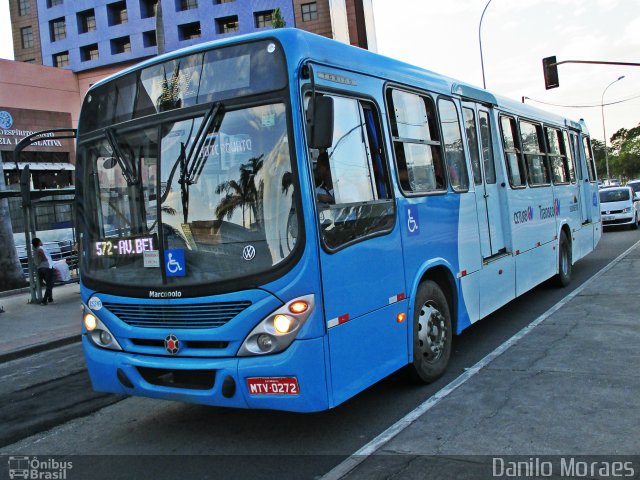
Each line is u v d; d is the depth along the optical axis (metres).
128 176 4.49
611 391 4.72
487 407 4.64
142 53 57.59
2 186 16.69
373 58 5.02
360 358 4.33
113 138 4.60
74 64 60.62
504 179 7.48
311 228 3.88
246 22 54.84
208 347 4.08
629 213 21.48
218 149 4.16
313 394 3.85
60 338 10.05
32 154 37.84
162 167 4.36
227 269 4.02
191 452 4.41
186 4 57.09
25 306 14.18
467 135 6.67
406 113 5.40
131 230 4.49
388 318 4.73
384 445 4.09
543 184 9.12
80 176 4.90
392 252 4.83
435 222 5.60
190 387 4.16
